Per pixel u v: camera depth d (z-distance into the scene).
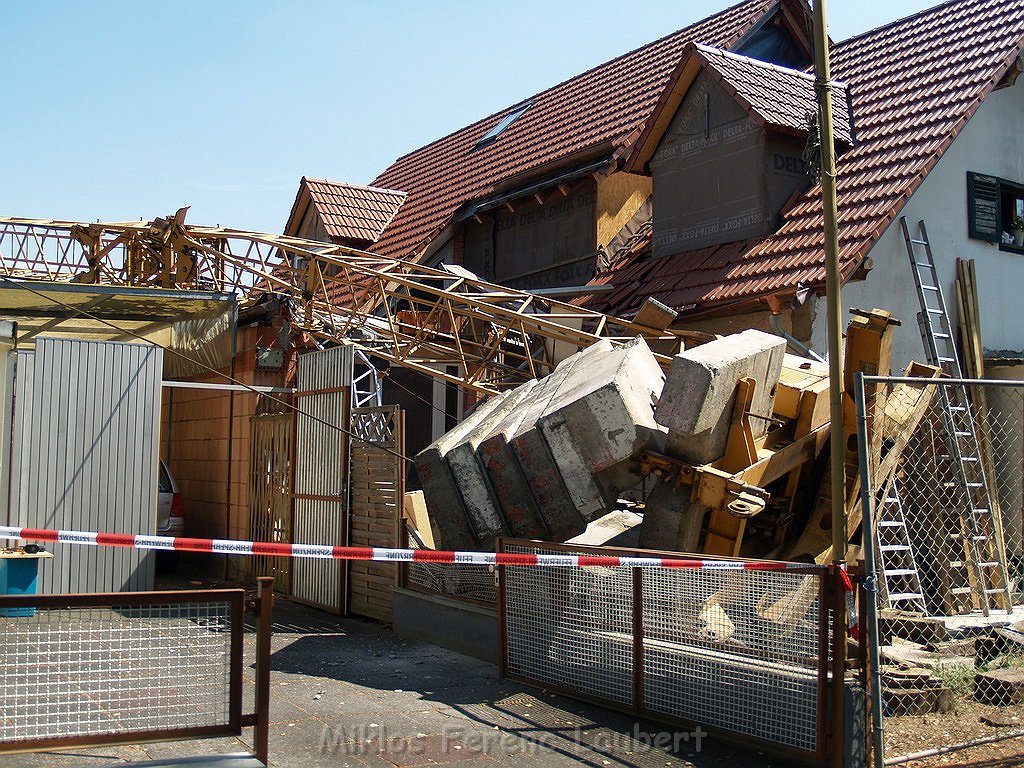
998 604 10.02
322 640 9.63
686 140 15.01
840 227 12.41
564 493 8.45
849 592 5.99
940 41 14.91
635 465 8.23
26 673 5.58
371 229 22.33
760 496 7.89
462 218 19.33
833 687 5.80
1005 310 14.12
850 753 5.81
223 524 14.38
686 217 14.95
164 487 14.40
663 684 6.83
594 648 7.32
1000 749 6.40
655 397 8.76
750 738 6.22
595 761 6.02
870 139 13.69
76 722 5.55
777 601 6.19
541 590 7.82
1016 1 14.54
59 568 11.11
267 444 13.10
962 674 7.64
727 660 6.42
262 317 13.77
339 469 11.30
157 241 15.58
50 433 11.18
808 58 19.02
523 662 7.96
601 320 13.20
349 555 5.94
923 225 13.11
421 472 9.59
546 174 17.72
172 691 6.69
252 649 9.08
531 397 10.06
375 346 14.36
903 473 10.62
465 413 16.00
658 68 19.52
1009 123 14.51
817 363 10.31
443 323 16.05
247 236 14.72
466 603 9.16
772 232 13.59
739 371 8.03
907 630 8.64
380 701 7.31
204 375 15.22
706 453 7.95
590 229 16.77
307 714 6.88
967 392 13.02
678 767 5.95
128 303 12.80
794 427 8.94
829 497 8.78
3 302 12.72
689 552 7.98
